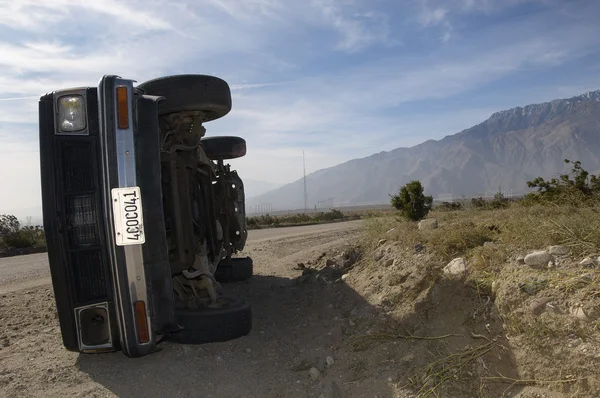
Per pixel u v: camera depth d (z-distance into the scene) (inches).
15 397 159.5
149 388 164.4
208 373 176.4
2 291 382.9
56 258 177.5
